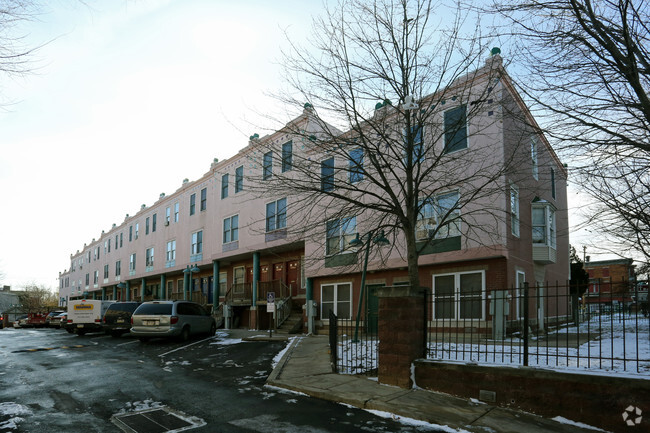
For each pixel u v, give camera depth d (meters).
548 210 17.58
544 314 18.11
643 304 7.54
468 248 14.69
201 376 10.27
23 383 9.51
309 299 20.73
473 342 12.12
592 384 6.14
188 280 33.19
